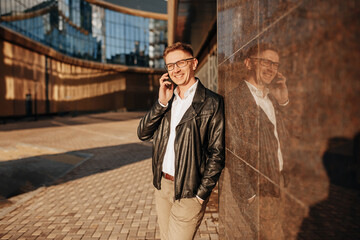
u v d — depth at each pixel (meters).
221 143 1.49
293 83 0.72
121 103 41.62
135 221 2.99
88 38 36.22
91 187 4.37
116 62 40.47
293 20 0.71
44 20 27.12
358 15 0.45
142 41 43.06
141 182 4.63
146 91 44.38
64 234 2.70
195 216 1.52
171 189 1.63
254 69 1.08
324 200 0.57
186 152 1.50
